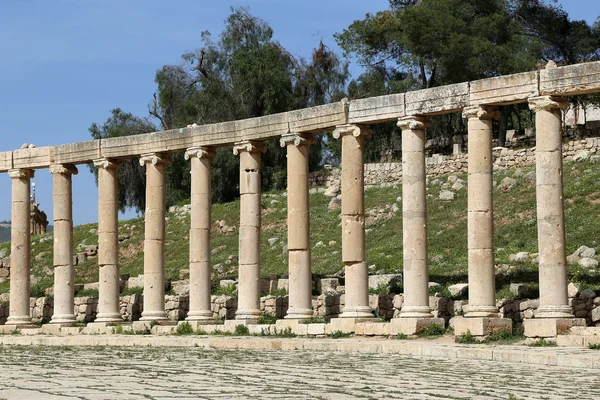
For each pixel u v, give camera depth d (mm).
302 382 27938
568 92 41531
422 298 45250
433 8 89000
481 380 28438
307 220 50312
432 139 94000
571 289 44656
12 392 25188
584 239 58281
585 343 37750
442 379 28766
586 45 92438
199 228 53562
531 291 48812
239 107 95500
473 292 43094
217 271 70500
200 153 53719
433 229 67625
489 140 44219
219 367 33375
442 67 87812
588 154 72000
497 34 87812
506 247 60531
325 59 103125
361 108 48000
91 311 62438
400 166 82250
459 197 72312
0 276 78812
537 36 93750
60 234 58375
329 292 54812
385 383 27641
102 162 57125
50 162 59156
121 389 26000
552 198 41531
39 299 64188
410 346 39219
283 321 48812
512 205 67250
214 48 101812
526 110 95688
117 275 56844
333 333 46281
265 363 35000
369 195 79062
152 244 55062
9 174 60656
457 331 42375
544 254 41281
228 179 93812
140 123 101125
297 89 99688
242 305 51656
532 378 28938
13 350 45406
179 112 99812
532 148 74562
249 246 51875
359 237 47875
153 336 49875
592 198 64125
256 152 52625
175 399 23625
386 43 95750
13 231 59969
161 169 55750
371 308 49156
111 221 56969
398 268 60875
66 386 26875
